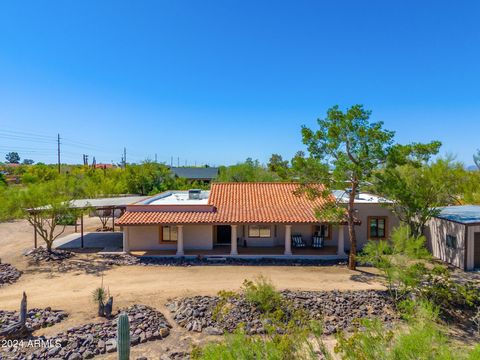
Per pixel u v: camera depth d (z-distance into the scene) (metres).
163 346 12.42
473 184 32.41
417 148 19.84
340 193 30.39
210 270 21.52
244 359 7.82
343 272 21.16
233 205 27.30
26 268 21.44
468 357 6.79
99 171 68.00
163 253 24.92
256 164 60.91
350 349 7.98
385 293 17.09
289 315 14.58
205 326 13.90
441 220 23.80
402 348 7.20
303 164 21.30
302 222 23.89
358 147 20.27
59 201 24.16
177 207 26.05
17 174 85.38
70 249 25.80
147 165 61.03
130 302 16.27
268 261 23.48
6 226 35.91
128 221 24.19
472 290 16.53
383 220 26.72
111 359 11.52
